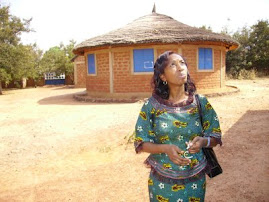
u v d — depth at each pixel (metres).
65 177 4.87
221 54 15.77
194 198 2.01
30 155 6.24
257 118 7.91
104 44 14.14
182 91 2.02
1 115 11.85
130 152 5.91
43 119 10.15
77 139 7.28
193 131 1.96
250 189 3.81
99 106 12.47
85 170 5.12
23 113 11.91
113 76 14.74
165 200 2.01
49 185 4.59
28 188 4.54
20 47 25.84
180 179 1.97
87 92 16.62
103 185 4.43
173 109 1.96
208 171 2.09
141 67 14.22
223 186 3.98
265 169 4.39
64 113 11.12
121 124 8.54
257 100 11.54
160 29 14.55
